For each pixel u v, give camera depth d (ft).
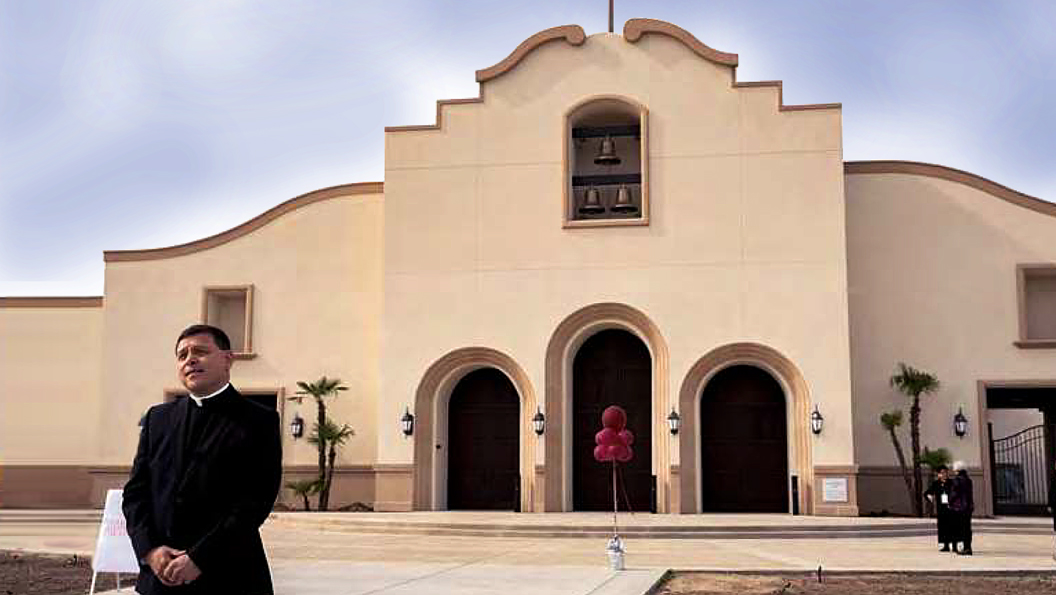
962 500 63.41
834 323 92.17
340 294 104.94
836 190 93.66
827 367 91.81
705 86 96.68
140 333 106.93
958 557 61.77
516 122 98.63
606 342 99.19
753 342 92.89
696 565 56.18
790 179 94.38
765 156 95.04
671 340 93.97
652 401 96.12
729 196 94.94
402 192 99.30
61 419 110.42
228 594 17.66
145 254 107.86
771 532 76.43
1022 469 114.62
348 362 103.86
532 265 96.68
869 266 99.50
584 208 97.50
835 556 62.44
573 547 68.33
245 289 106.01
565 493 94.94
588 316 95.55
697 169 95.71
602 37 98.43
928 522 81.41
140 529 18.02
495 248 97.35
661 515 89.61
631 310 94.79
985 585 49.96
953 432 96.68
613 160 98.84
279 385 104.53
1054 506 66.28
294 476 103.09
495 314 96.58
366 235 105.19
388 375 97.40
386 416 97.04
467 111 99.40
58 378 111.04
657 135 96.68
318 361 104.27
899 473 96.22
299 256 105.91
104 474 105.50
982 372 97.14
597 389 98.73
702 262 94.48
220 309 109.19
